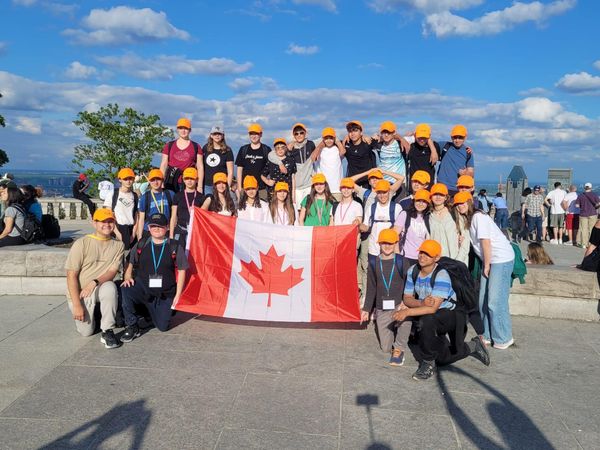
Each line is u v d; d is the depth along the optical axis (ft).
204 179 27.30
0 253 25.58
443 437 12.89
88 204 48.80
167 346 19.01
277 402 14.56
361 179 27.78
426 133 26.16
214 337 20.12
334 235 21.86
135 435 12.62
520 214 61.52
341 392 15.34
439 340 16.67
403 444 12.50
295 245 21.97
